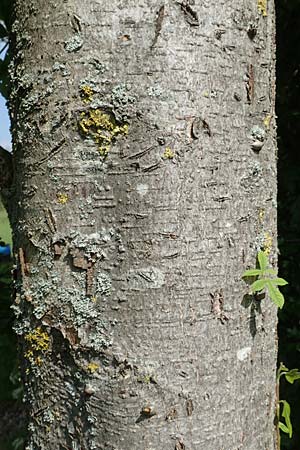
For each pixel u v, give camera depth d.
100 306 0.85
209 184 0.85
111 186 0.84
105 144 0.84
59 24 0.85
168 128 0.83
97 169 0.85
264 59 0.90
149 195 0.84
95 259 0.85
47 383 0.89
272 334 0.94
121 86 0.83
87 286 0.85
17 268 0.93
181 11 0.83
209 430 0.86
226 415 0.87
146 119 0.83
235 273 0.87
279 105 1.88
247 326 0.89
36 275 0.89
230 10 0.86
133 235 0.84
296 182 1.81
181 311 0.85
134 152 0.83
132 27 0.83
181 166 0.84
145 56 0.83
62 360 0.88
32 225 0.89
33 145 0.88
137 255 0.84
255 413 0.91
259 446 0.91
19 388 1.54
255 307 0.90
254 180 0.89
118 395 0.85
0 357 1.42
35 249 0.89
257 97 0.89
